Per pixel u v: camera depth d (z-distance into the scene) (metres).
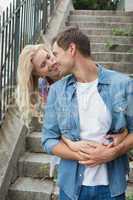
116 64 7.23
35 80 3.16
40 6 7.66
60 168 2.67
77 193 2.59
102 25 9.34
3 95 5.11
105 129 2.53
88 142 2.52
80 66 2.55
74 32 2.55
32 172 4.58
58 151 2.61
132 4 12.28
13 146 4.50
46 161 4.60
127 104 2.51
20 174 4.62
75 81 2.61
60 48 2.56
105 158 2.49
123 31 8.78
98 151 2.49
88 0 14.91
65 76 2.66
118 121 2.51
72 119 2.55
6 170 4.15
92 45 8.08
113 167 2.58
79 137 2.55
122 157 2.62
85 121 2.54
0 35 4.97
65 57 2.54
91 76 2.57
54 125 2.67
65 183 2.62
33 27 6.93
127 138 2.54
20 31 5.96
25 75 3.09
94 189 2.56
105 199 2.57
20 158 4.68
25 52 3.11
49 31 8.00
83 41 2.55
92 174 2.56
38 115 3.15
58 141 2.65
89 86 2.55
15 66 5.49
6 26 5.13
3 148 4.46
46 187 4.34
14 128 4.81
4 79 5.17
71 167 2.60
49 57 3.10
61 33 2.60
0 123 4.87
